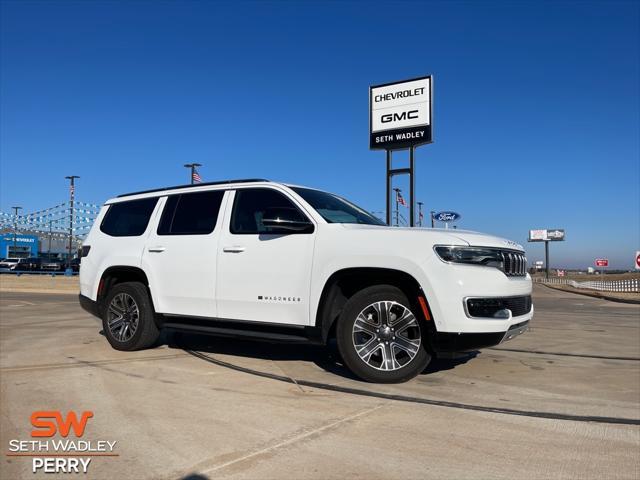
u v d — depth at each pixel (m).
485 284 4.84
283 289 5.51
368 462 3.33
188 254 6.26
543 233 119.62
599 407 4.60
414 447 3.58
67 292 25.83
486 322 4.77
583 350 7.71
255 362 6.22
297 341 5.43
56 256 78.31
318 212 5.64
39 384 5.18
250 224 5.93
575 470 3.25
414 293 4.93
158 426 3.98
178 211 6.65
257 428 3.93
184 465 3.29
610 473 3.21
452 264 4.82
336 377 5.48
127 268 6.84
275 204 5.89
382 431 3.88
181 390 4.96
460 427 4.00
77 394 4.82
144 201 7.13
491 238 5.20
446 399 4.75
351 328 5.16
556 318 13.70
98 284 7.14
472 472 3.20
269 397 4.73
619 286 39.78
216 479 3.08
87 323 10.40
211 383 5.22
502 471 3.22
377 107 19.27
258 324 5.66
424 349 5.03
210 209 6.35
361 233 5.24
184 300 6.24
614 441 3.76
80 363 6.17
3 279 37.25
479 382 5.43
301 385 5.16
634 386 5.40
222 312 5.92
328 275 5.23
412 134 18.59
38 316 11.93
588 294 33.22
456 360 6.59
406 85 18.80
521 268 5.50
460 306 4.75
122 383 5.22
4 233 74.94
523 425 4.07
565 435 3.87
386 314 5.11
